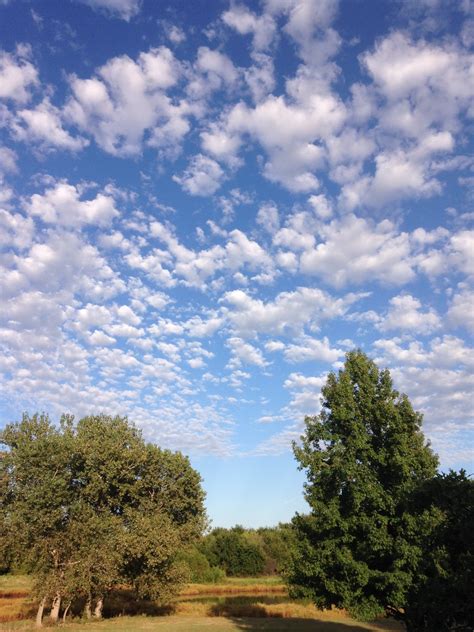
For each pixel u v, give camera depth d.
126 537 38.41
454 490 10.54
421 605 10.55
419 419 21.38
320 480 21.58
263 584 77.62
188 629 34.94
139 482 43.97
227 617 45.34
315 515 21.44
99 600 41.28
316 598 21.19
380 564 19.97
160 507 45.19
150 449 45.59
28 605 44.16
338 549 20.19
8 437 38.31
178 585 44.12
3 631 31.97
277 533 101.88
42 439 37.72
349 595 19.62
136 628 34.91
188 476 47.38
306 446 22.45
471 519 10.09
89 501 40.22
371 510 20.05
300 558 21.77
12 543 34.78
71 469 39.38
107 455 41.25
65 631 32.44
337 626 37.44
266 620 42.44
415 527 17.92
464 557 9.99
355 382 22.44
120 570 39.84
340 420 21.73
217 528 109.56
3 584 60.72
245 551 94.25
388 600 19.06
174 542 41.69
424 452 20.17
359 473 20.23
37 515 34.69
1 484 36.53
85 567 35.09
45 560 35.03
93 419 45.47
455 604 9.84
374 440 21.22
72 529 35.38
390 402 21.30
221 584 77.19
